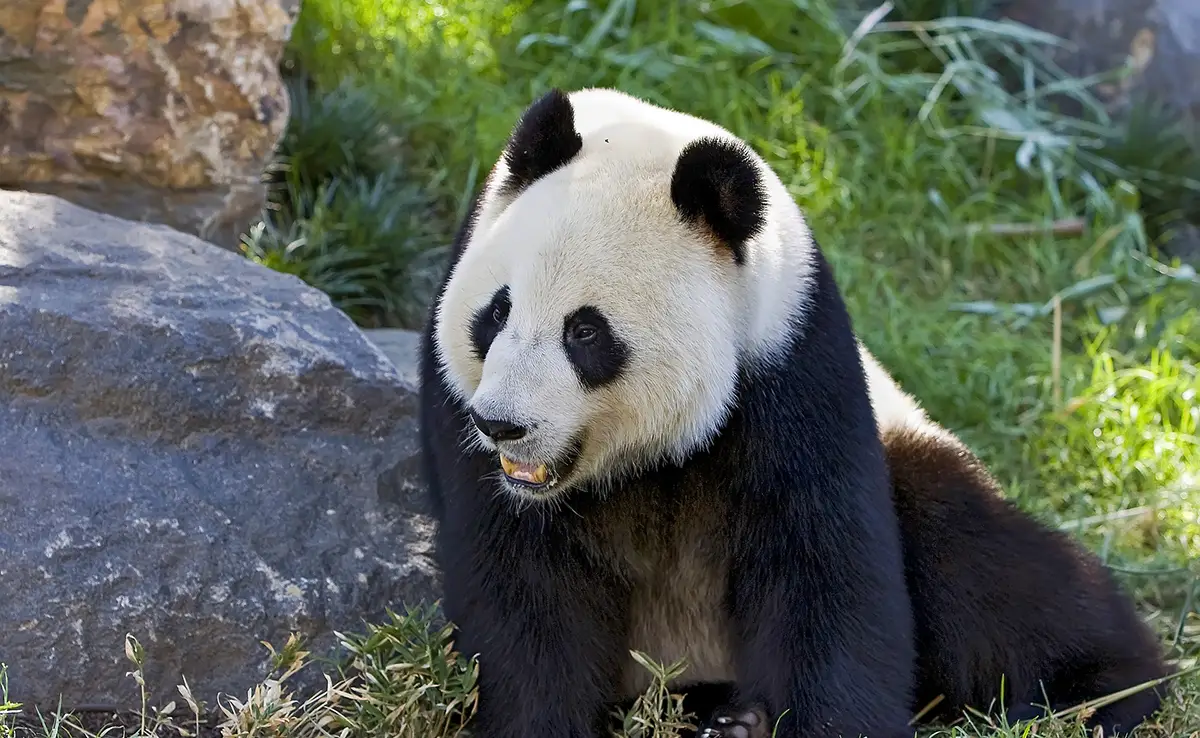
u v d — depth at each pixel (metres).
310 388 12.63
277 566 11.52
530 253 9.55
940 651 12.06
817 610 10.67
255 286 13.55
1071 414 18.31
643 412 9.87
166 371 12.15
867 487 10.70
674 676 10.69
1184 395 18.33
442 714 10.82
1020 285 22.59
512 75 23.62
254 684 11.09
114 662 10.77
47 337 11.90
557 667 11.02
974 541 12.09
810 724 10.71
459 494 10.73
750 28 25.67
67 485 11.31
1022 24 27.47
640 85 23.28
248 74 16.80
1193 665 12.40
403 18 22.97
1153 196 25.31
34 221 13.44
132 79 16.05
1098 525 16.25
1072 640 12.18
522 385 9.31
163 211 16.61
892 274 22.03
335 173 19.75
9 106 15.67
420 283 18.62
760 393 10.22
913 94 25.73
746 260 10.04
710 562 11.24
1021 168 25.00
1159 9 26.66
